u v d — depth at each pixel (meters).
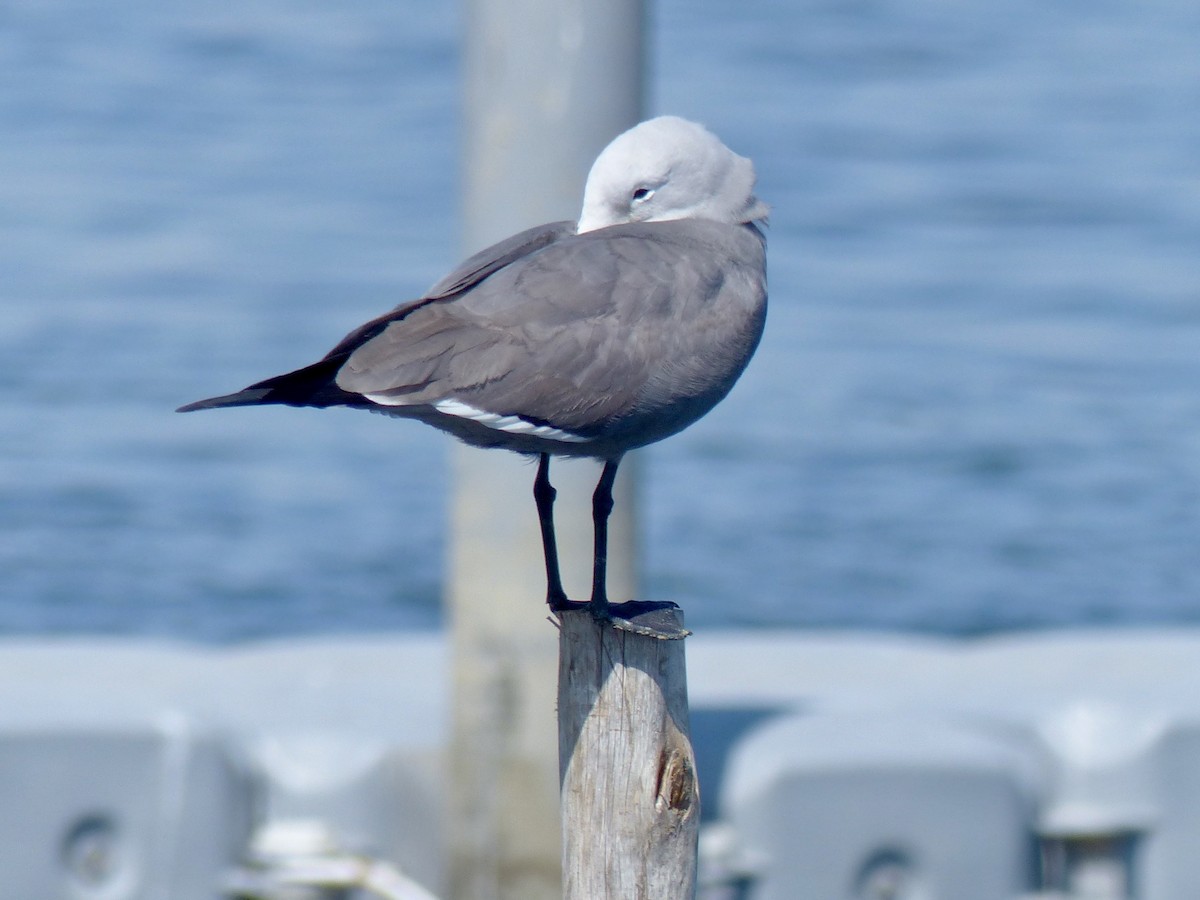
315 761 13.45
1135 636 17.09
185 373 31.88
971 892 13.42
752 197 10.27
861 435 30.41
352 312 34.25
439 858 13.75
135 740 12.99
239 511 27.92
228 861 13.16
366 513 28.02
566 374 9.21
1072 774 14.16
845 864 13.29
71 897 12.89
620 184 10.09
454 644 13.61
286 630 25.09
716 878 12.99
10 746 12.76
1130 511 28.17
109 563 26.44
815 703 14.78
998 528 27.69
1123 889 14.17
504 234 13.13
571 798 9.04
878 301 35.75
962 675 15.75
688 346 9.45
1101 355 33.28
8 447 29.50
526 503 13.27
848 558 27.00
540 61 13.03
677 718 8.96
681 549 27.16
